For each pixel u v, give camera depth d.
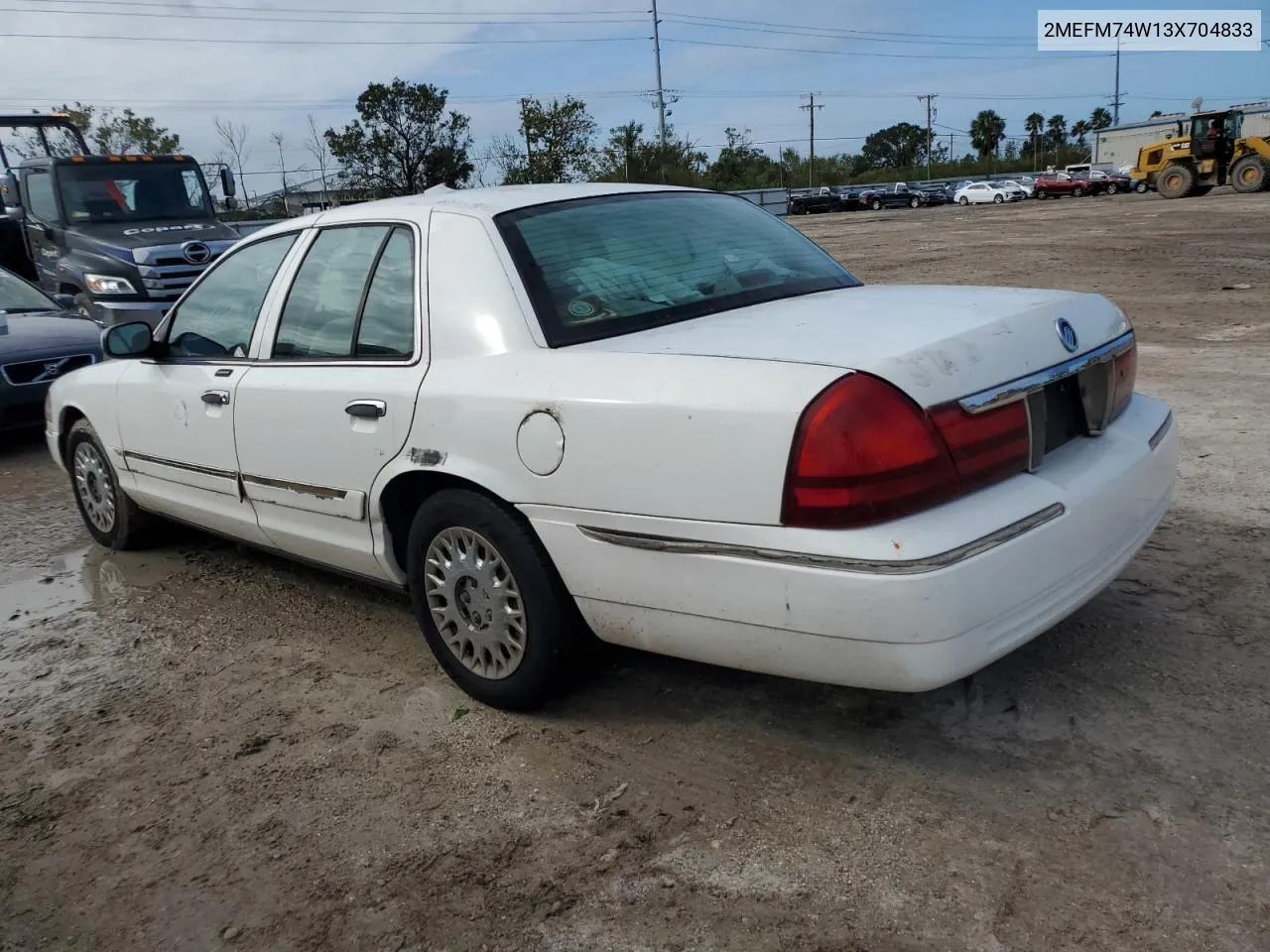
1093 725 2.99
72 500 6.52
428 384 3.20
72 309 9.84
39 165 12.22
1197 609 3.68
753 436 2.50
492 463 3.02
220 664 3.90
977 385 2.56
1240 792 2.65
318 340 3.71
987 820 2.61
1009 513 2.52
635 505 2.71
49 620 4.47
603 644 3.28
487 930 2.39
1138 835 2.51
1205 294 11.95
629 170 52.97
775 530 2.49
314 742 3.27
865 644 2.43
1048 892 2.35
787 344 2.67
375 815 2.86
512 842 2.69
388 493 3.46
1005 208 41.00
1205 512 4.68
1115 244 18.33
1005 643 2.53
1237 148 35.12
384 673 3.71
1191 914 2.25
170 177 12.75
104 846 2.83
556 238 3.32
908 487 2.41
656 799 2.82
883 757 2.92
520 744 3.15
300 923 2.47
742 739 3.07
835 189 67.88
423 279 3.34
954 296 3.15
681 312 3.19
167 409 4.39
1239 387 7.15
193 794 3.04
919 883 2.41
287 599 4.52
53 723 3.54
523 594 3.08
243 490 4.07
